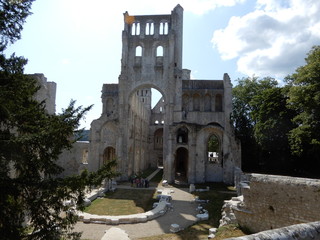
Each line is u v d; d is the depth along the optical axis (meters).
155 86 47.56
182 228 20.05
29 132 9.88
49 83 25.27
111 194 33.31
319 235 6.25
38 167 9.89
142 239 17.25
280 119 38.38
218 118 45.34
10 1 9.63
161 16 49.69
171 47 47.69
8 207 8.66
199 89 47.16
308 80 31.64
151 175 55.91
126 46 48.62
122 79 47.75
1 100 8.80
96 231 19.09
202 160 44.09
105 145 49.16
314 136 30.67
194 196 32.72
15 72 10.13
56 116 10.68
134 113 54.38
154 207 26.67
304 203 14.55
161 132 84.88
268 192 16.41
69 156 47.66
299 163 38.06
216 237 16.52
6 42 9.88
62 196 9.65
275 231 5.86
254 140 47.03
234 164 42.53
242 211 17.88
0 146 8.57
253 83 53.72
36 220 9.41
